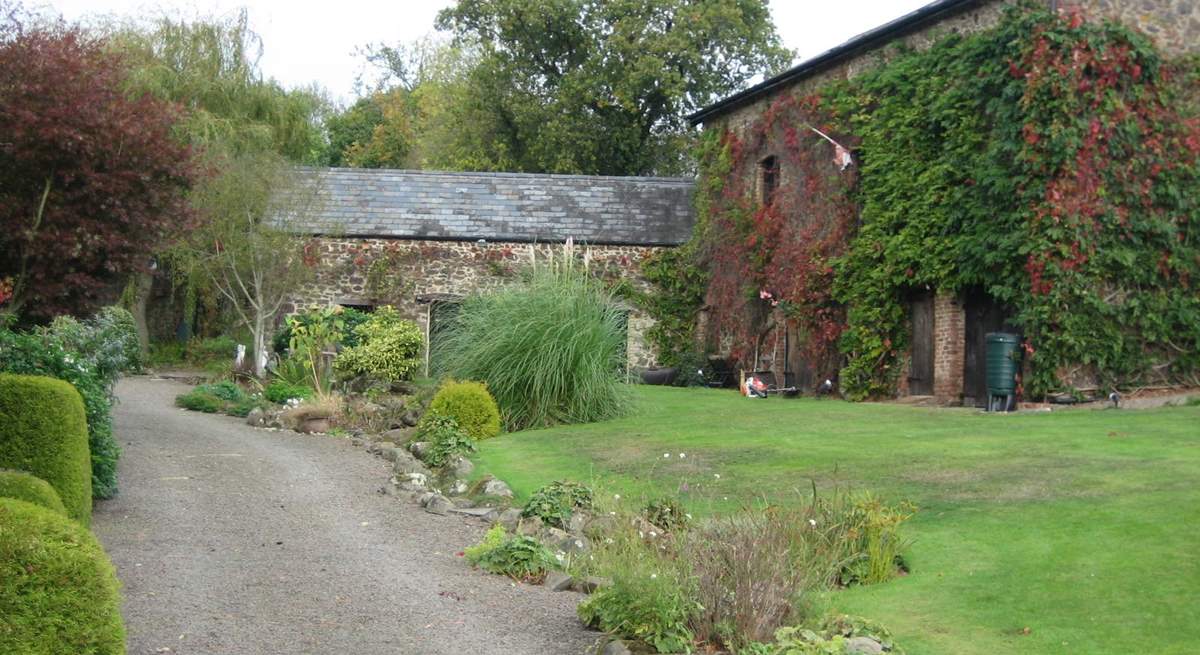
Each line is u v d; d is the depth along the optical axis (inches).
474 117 1453.0
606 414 575.5
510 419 561.9
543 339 567.5
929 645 230.1
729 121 903.7
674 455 446.6
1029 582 259.8
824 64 770.8
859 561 285.9
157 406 687.1
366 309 946.1
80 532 195.5
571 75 1336.1
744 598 245.1
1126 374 591.5
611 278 951.6
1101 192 580.1
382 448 518.3
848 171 740.7
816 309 760.3
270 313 898.7
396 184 998.4
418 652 230.8
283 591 273.9
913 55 692.7
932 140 669.9
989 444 423.8
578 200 998.4
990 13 638.5
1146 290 595.2
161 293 1117.1
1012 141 596.4
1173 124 600.4
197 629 239.0
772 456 427.8
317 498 402.9
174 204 490.9
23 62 443.5
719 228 898.7
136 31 1063.6
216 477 434.9
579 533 342.6
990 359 590.2
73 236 446.0
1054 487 338.3
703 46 1371.8
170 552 308.8
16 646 183.5
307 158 1143.0
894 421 521.7
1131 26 603.5
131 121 460.1
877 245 700.7
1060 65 580.1
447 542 339.3
